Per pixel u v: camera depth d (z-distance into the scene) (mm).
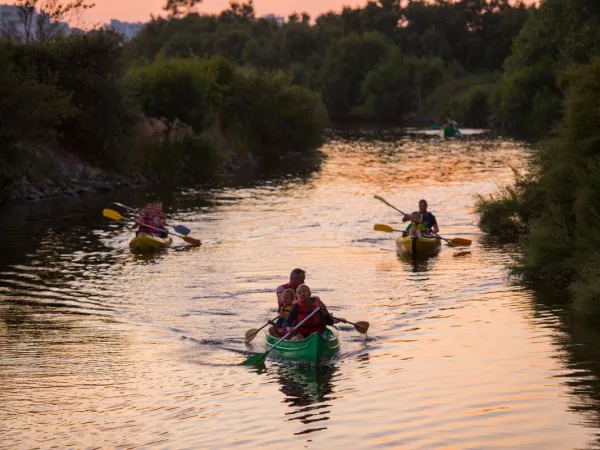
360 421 11430
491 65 151750
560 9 83500
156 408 12430
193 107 49094
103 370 14383
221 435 11180
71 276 22266
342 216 33250
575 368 13312
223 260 24344
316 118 64875
